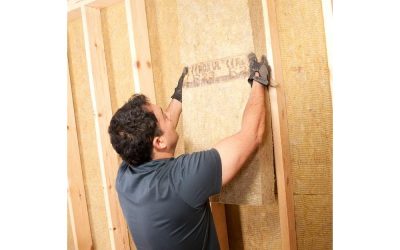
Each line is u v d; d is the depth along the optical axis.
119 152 1.18
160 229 1.07
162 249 1.11
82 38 1.89
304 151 1.27
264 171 1.13
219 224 1.45
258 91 1.09
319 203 1.27
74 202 2.04
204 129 1.24
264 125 1.09
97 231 2.08
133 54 1.48
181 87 1.35
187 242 1.09
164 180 1.06
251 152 1.06
